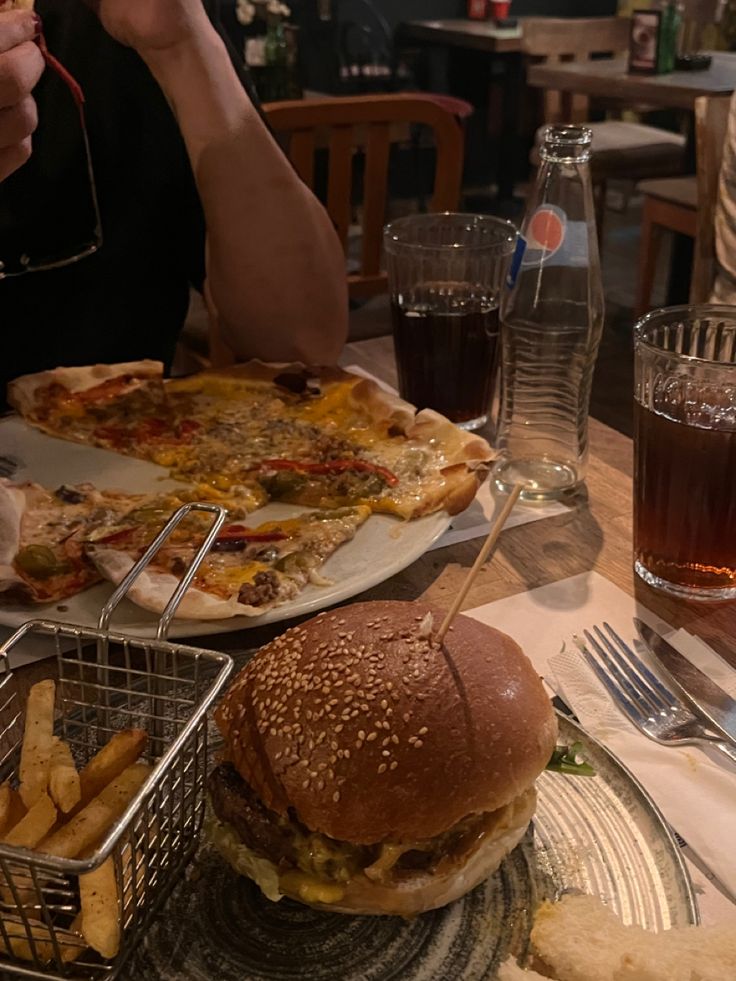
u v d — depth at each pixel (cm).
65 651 109
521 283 147
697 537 116
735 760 92
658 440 115
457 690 81
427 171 762
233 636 114
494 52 641
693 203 416
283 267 187
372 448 154
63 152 204
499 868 82
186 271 226
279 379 179
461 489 134
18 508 133
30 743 84
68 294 208
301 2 672
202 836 86
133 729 85
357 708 79
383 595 122
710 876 82
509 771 79
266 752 80
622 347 451
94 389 174
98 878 71
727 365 113
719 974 67
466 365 164
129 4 176
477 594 122
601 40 542
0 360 203
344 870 77
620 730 98
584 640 111
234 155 181
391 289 171
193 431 163
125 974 75
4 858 64
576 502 145
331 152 279
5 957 73
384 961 75
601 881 80
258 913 80
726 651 111
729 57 516
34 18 136
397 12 713
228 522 136
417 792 76
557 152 141
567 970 71
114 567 116
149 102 210
